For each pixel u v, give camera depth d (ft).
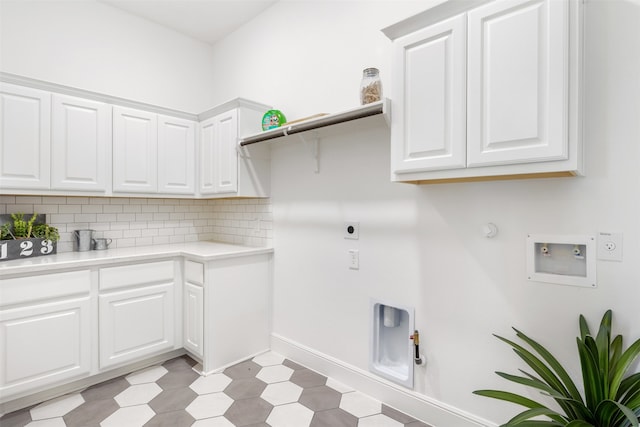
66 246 8.41
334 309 7.39
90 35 8.98
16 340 6.13
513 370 5.04
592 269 4.38
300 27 8.34
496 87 4.13
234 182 8.45
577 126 3.74
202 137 9.60
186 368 7.87
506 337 5.11
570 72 3.73
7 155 6.70
